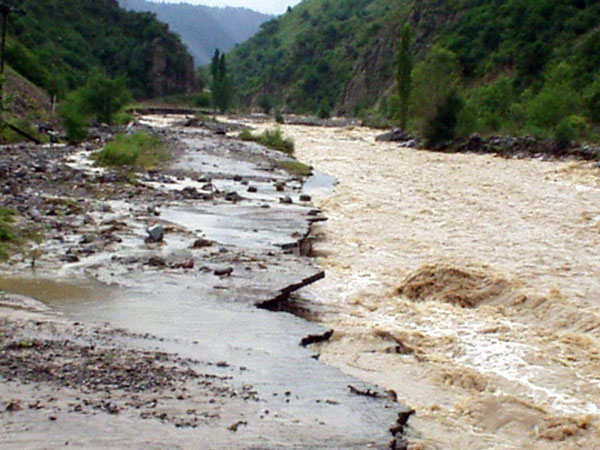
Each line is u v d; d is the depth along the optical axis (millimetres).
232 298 11438
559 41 81438
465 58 92188
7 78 50219
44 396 6777
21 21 98625
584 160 40688
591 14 81188
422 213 23203
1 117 34688
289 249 15688
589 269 16047
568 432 7871
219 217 19062
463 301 13195
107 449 5887
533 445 7605
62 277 12016
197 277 12516
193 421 6602
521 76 81812
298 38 178875
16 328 8820
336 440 6594
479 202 25766
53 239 14500
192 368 8117
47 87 66688
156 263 13148
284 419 6938
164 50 132375
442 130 52688
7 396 6672
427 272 14055
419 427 7660
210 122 73000
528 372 9625
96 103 56969
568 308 12258
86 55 118500
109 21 133125
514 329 11477
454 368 9578
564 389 9094
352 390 7996
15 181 20969
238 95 176250
